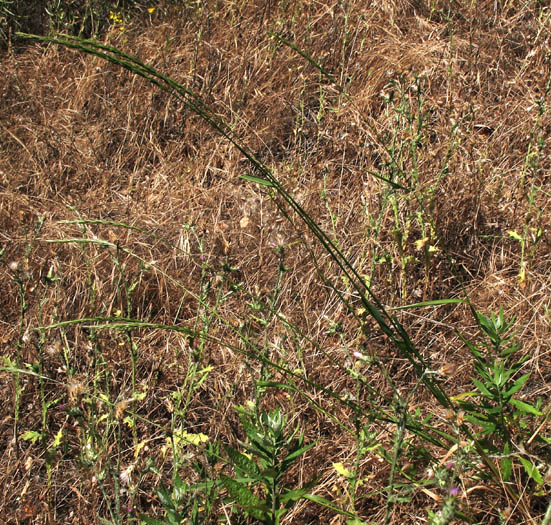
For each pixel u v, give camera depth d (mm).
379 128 4156
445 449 2211
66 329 3084
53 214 3779
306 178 4070
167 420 2766
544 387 2705
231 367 2850
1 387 2834
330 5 5301
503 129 4215
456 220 3564
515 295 3176
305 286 3256
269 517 1968
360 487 2375
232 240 3557
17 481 2520
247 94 4680
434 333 3113
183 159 4359
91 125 4543
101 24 5609
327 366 2867
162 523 1936
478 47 4730
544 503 2229
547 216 3562
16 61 4961
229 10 5312
